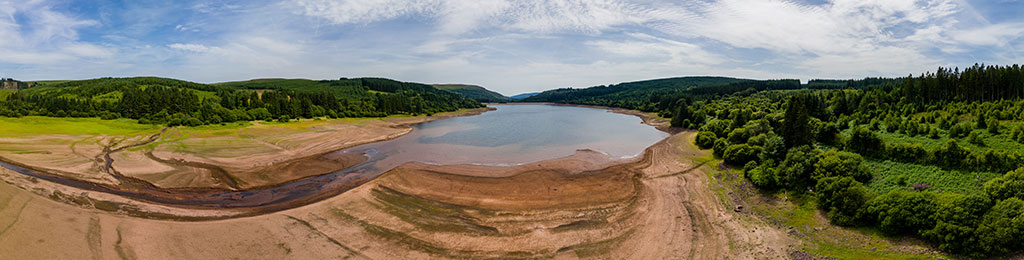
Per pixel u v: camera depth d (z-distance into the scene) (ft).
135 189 133.28
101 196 119.65
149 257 81.66
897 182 114.32
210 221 103.35
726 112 347.77
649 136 291.99
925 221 84.99
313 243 90.74
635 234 98.63
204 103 329.72
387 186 136.26
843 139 167.94
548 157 200.23
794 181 123.13
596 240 95.35
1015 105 182.19
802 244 91.40
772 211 112.37
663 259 86.48
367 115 454.81
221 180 146.82
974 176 107.65
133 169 155.53
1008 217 78.54
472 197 127.13
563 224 104.68
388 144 246.27
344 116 435.12
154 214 107.86
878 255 83.30
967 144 136.77
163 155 181.88
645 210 114.93
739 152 160.56
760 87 654.12
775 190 126.41
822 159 124.67
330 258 84.38
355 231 97.86
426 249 89.71
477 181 146.61
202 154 186.09
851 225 96.89
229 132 267.80
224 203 122.83
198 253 84.43
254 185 142.92
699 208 116.26
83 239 86.33
